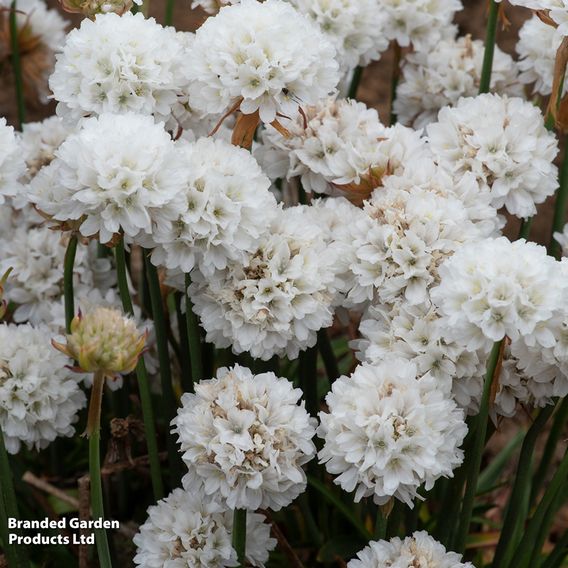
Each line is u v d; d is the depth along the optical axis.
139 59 0.30
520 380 0.30
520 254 0.27
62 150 0.28
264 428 0.27
